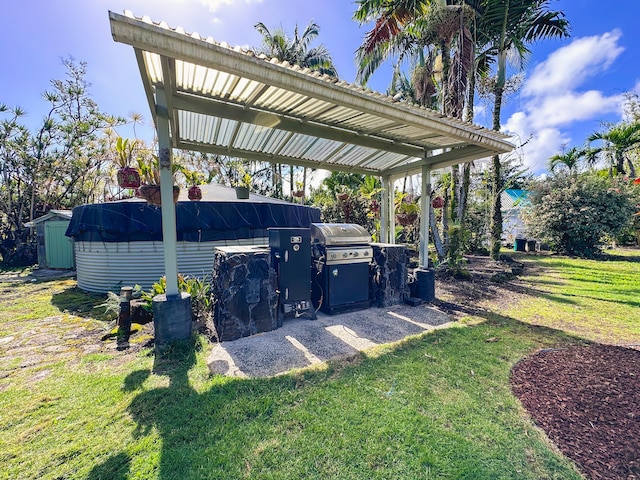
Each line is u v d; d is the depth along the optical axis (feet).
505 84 28.96
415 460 5.47
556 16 26.58
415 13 24.38
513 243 50.31
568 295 17.97
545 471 5.21
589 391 7.38
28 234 35.83
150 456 5.60
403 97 39.58
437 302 16.35
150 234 18.92
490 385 7.90
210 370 8.79
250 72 7.86
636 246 44.04
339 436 6.06
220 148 15.67
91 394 7.65
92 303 17.16
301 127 12.82
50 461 5.53
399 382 8.07
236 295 11.23
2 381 8.37
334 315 14.12
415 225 32.53
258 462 5.43
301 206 24.81
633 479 4.99
